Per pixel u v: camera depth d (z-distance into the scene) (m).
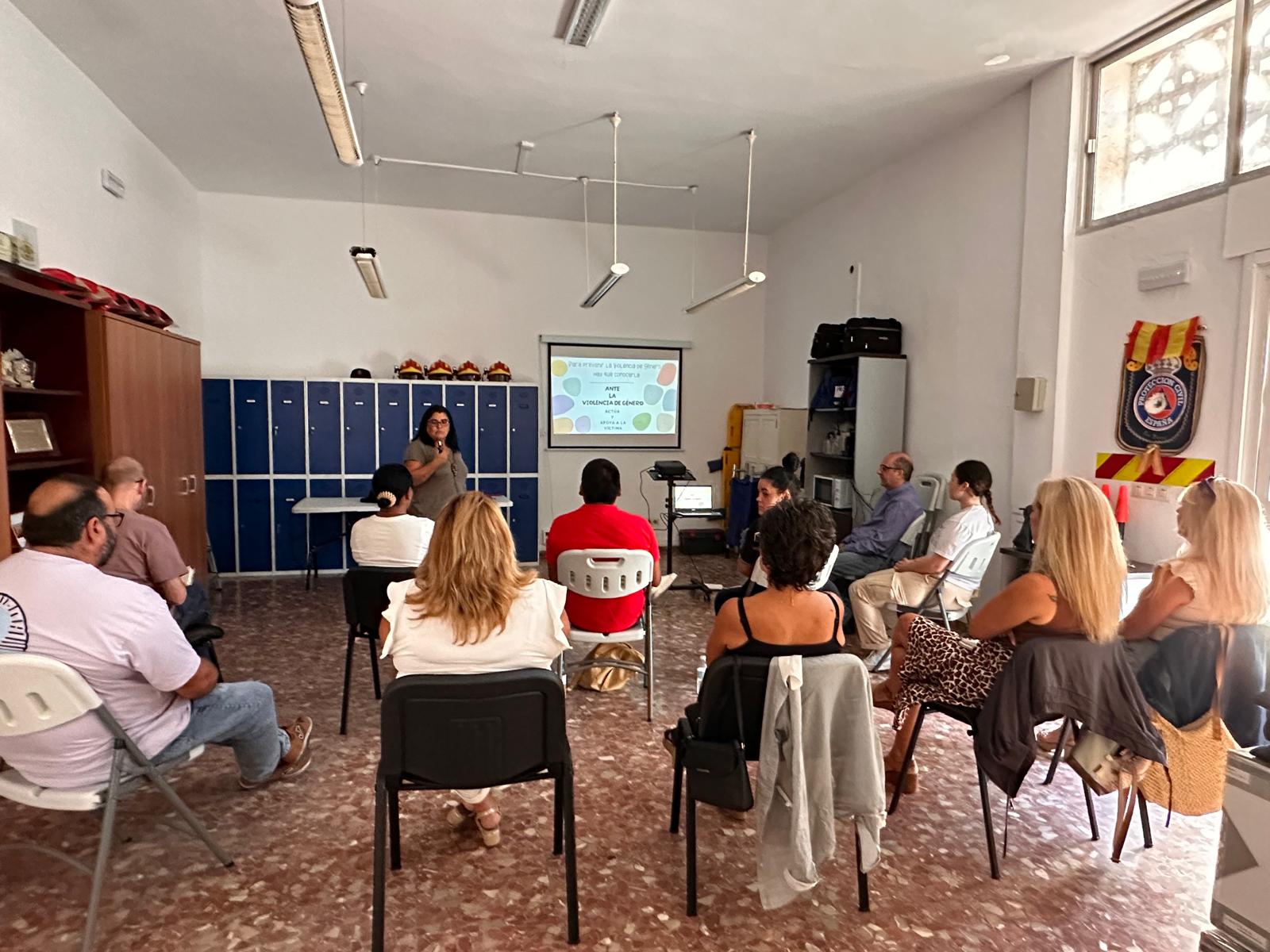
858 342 5.30
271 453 6.05
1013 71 3.99
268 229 6.40
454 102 4.40
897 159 5.39
